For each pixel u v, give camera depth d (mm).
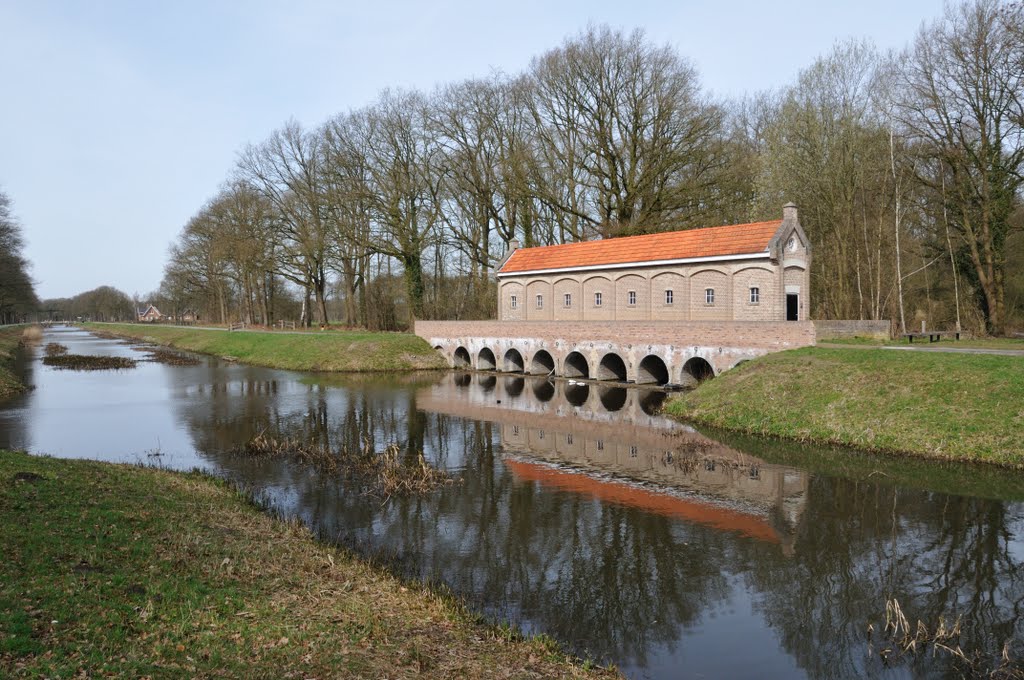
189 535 11258
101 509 11797
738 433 22656
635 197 46656
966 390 19953
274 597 9375
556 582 11430
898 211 36844
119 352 61094
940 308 44250
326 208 54594
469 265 60125
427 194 53156
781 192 41469
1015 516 14219
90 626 7629
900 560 12227
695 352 31031
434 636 8906
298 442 21547
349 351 46406
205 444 21891
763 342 28219
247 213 61906
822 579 11516
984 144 34500
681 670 8812
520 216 52844
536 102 49500
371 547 12859
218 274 74438
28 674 6441
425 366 45406
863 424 20406
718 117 45906
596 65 45969
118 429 24344
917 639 9539
